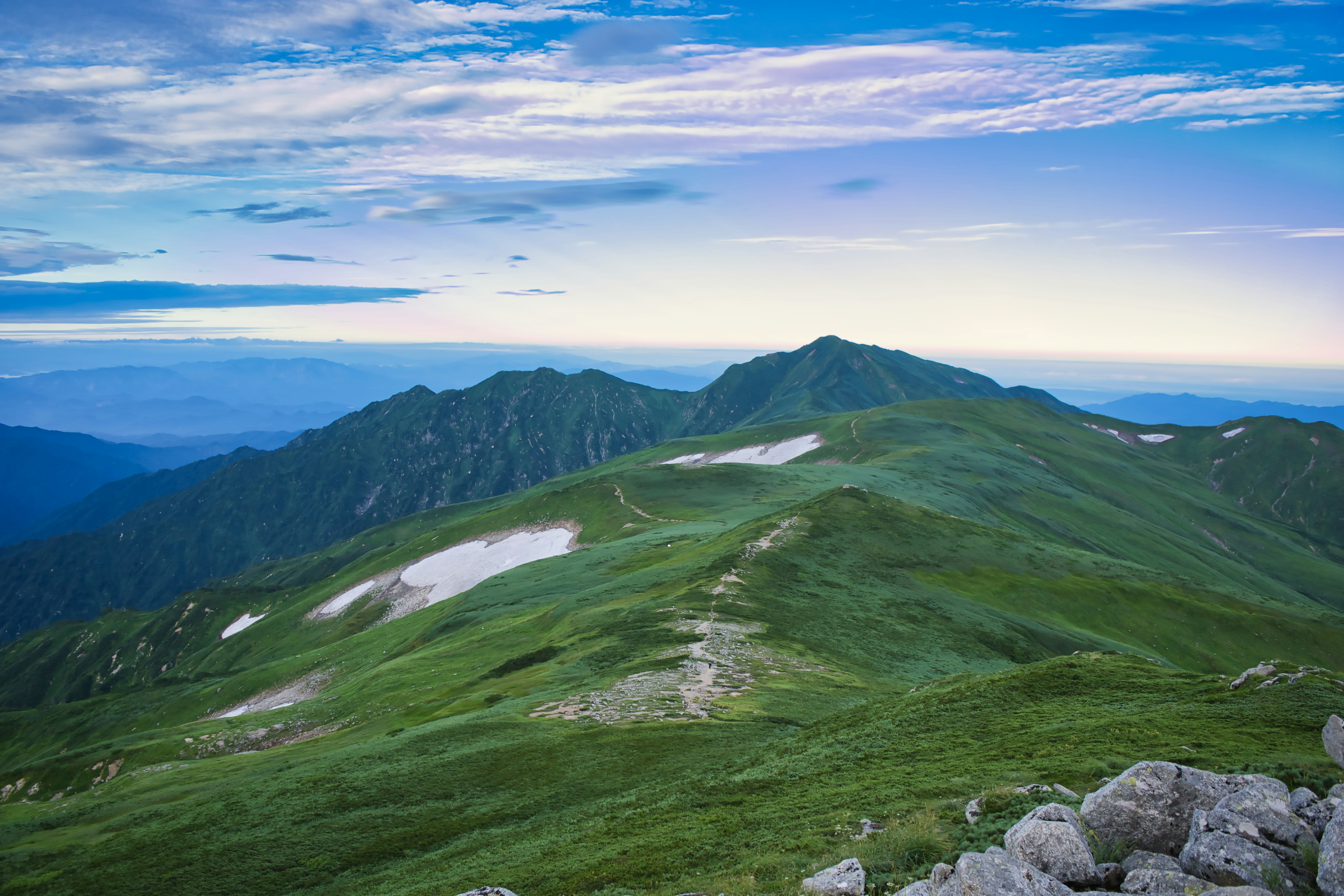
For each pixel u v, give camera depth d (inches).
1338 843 505.0
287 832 1691.7
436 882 1201.4
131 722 6013.8
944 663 2906.0
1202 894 503.2
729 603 3221.0
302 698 5059.1
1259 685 1304.1
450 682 3275.1
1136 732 1118.4
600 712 2113.7
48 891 1643.7
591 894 928.3
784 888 725.3
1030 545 4817.9
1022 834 599.2
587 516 7613.2
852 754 1352.1
